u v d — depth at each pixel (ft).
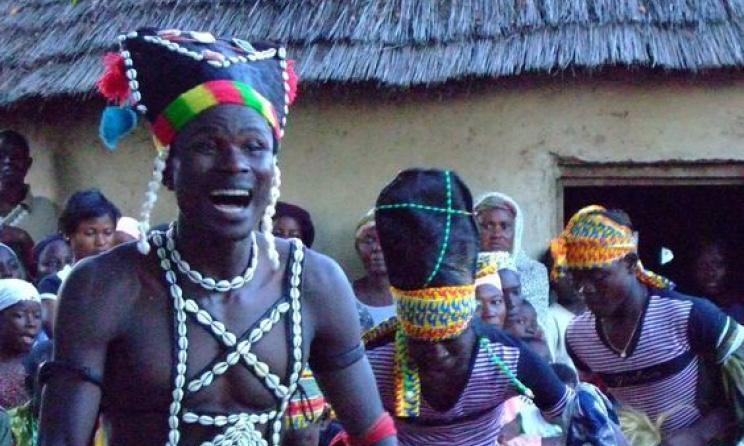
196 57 11.05
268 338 11.47
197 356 11.24
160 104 11.13
